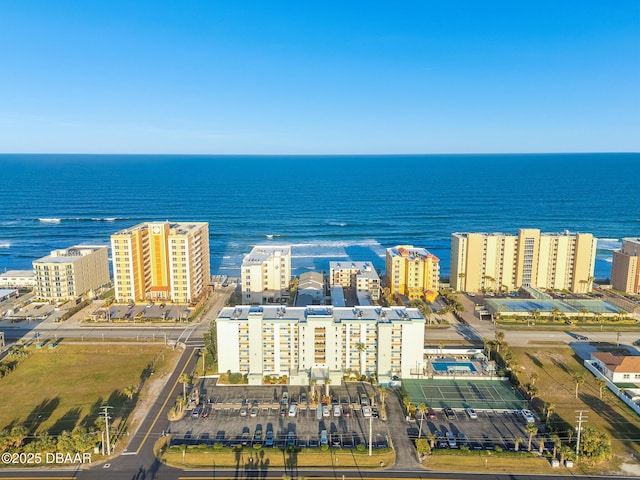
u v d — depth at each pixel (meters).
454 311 185.00
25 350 147.50
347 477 93.25
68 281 193.12
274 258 198.50
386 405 119.62
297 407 118.38
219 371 134.12
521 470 95.31
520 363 142.12
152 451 100.50
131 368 137.62
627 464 96.94
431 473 94.44
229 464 96.56
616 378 127.81
